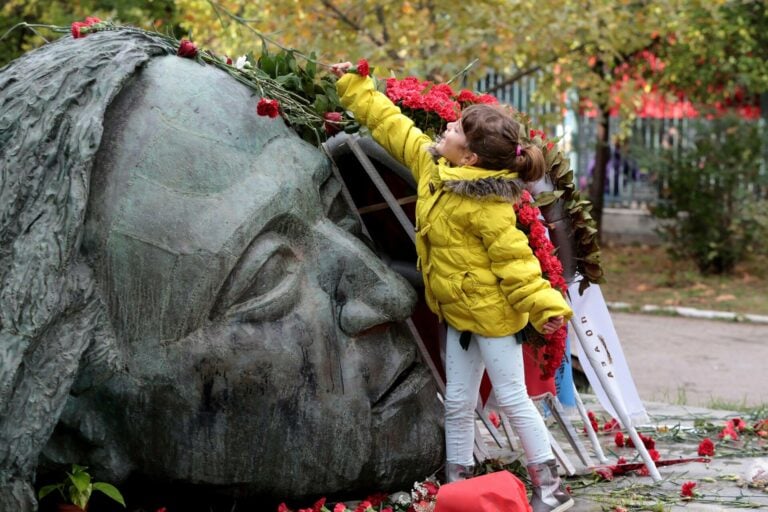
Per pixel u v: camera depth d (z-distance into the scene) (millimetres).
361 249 4660
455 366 4695
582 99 16203
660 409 7645
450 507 4105
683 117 17781
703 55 16078
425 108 4945
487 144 4379
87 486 4176
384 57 11430
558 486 4648
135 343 4211
